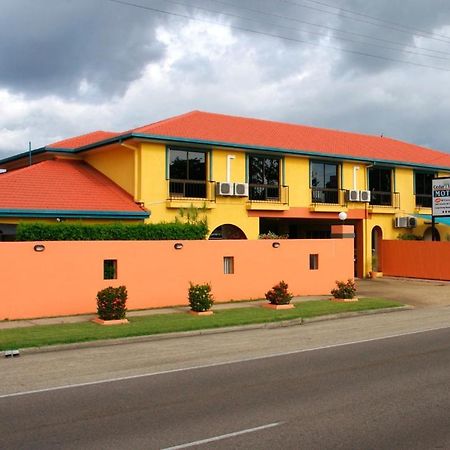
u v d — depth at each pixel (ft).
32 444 20.79
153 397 27.37
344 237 79.10
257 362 35.86
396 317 59.36
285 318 54.39
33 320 52.49
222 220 82.89
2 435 21.83
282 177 90.58
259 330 50.75
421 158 115.24
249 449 20.02
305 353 38.81
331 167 98.02
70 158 89.61
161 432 22.03
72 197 73.05
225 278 67.15
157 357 37.96
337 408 25.07
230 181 84.17
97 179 82.69
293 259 73.56
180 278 63.26
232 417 23.91
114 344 43.62
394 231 108.17
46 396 27.76
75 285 56.08
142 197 76.28
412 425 22.59
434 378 30.73
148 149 77.05
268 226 107.04
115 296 51.13
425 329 50.06
